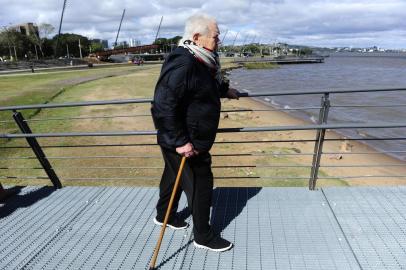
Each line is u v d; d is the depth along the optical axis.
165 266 2.90
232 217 3.56
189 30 2.58
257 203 3.81
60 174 9.44
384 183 9.11
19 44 91.56
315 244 3.08
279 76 57.47
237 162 10.17
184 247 3.14
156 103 2.56
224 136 13.41
